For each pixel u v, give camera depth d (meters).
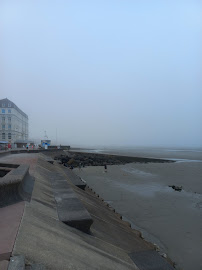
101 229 7.47
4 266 2.78
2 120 67.88
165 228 13.15
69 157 51.88
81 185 16.00
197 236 12.03
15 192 6.12
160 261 6.83
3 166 11.53
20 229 4.06
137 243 8.26
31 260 3.20
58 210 6.72
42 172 13.49
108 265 4.42
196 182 29.78
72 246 4.42
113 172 38.59
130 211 16.33
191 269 8.75
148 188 25.22
